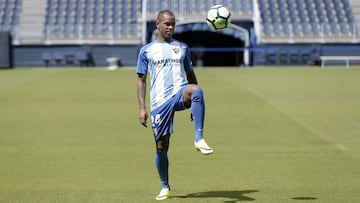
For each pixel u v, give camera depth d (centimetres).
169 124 2470
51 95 7275
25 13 14112
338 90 7606
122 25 13650
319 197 2691
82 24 13712
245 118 5272
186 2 13800
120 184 2964
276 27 13575
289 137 4328
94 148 3969
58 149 3950
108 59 12612
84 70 11912
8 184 2991
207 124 4966
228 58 13912
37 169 3344
